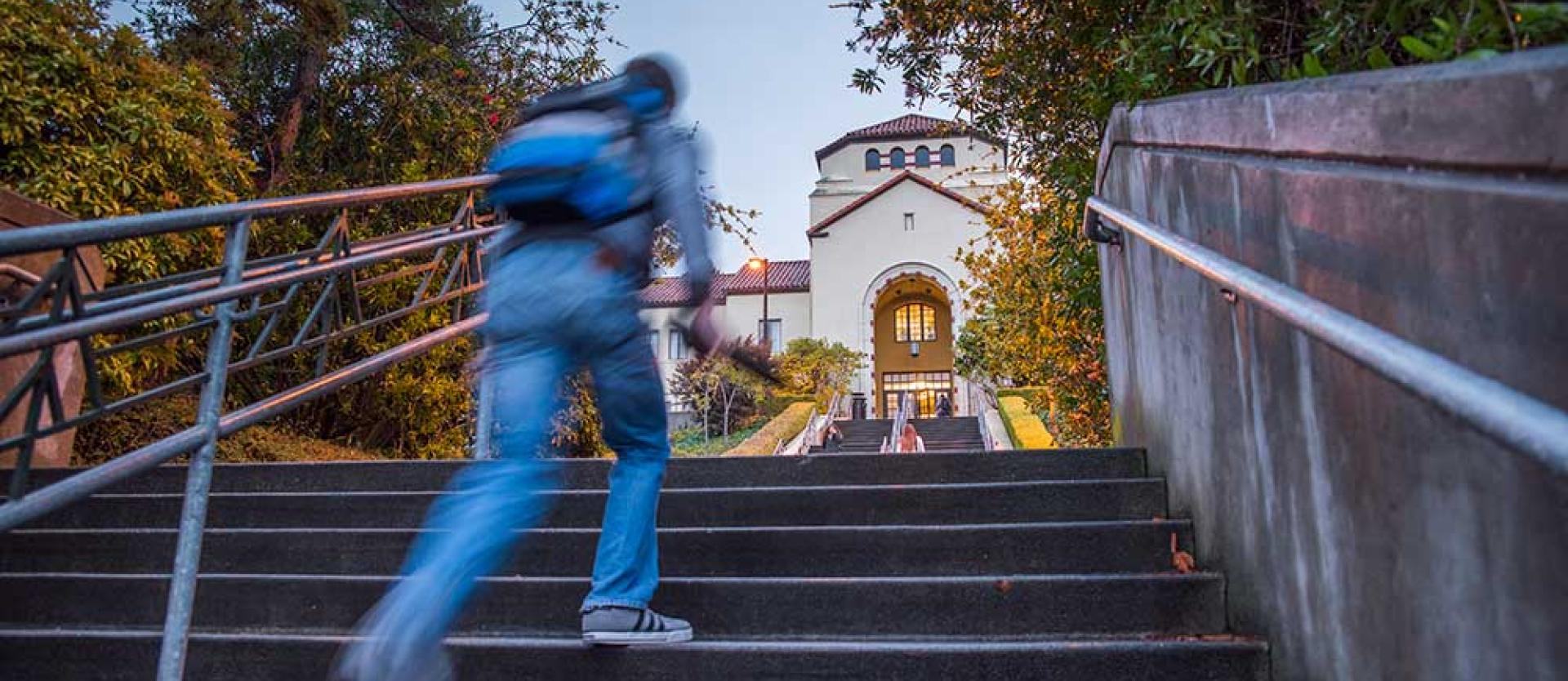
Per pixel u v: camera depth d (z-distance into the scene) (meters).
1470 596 1.50
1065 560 3.33
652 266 2.63
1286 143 2.12
